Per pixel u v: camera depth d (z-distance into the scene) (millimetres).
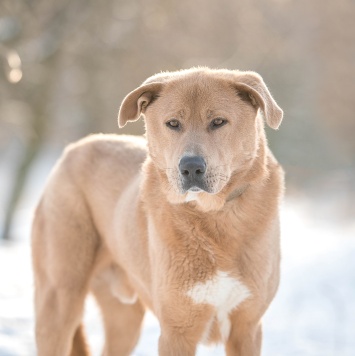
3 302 14258
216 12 33844
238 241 7539
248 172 7586
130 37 27375
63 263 9094
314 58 46125
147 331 12703
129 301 9297
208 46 33000
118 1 25719
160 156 7691
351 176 49719
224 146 7426
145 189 7918
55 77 25797
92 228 9227
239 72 7922
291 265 19141
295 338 12492
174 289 7617
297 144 45500
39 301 9258
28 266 18828
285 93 42031
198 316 7672
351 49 46375
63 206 9234
